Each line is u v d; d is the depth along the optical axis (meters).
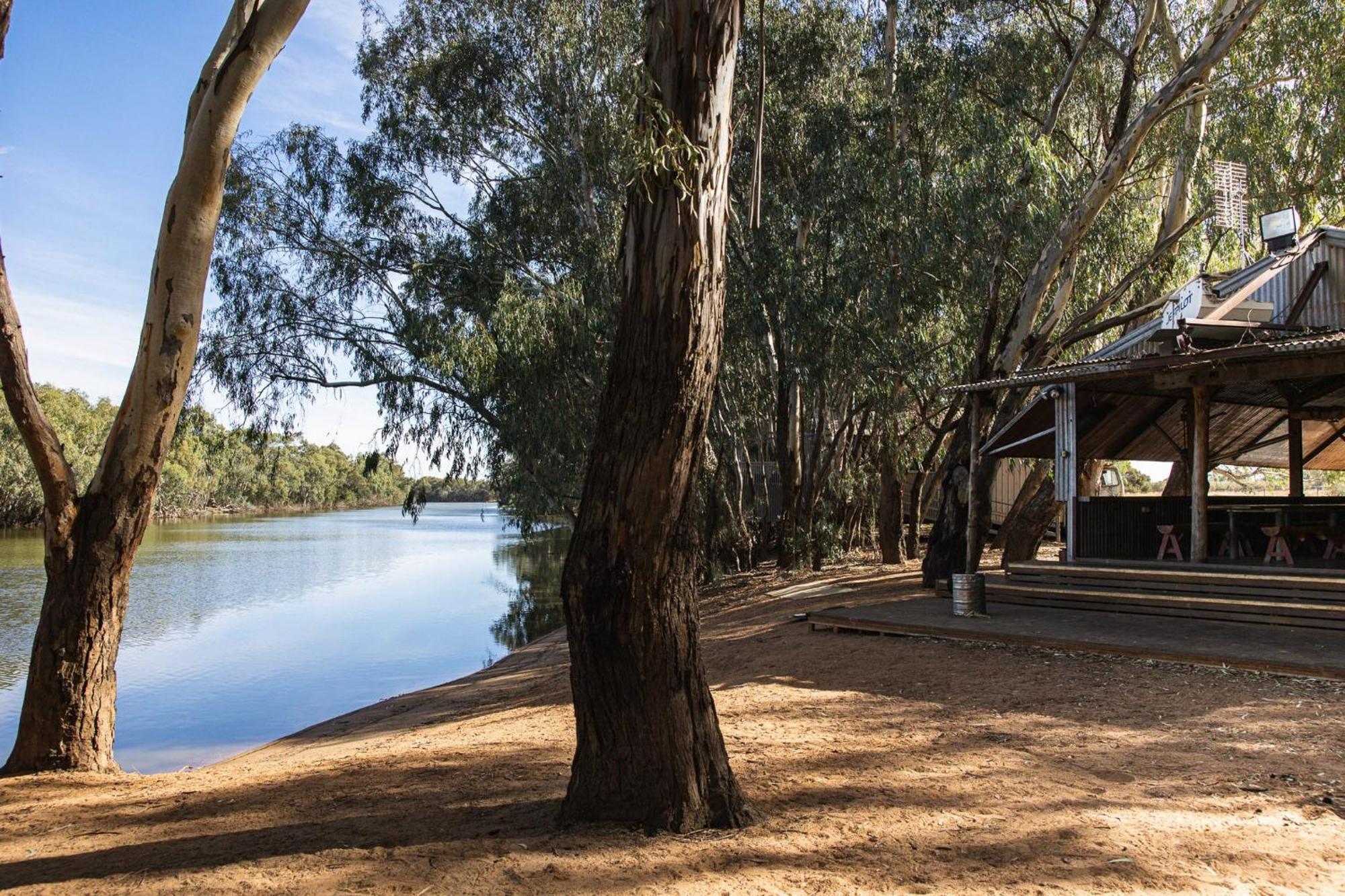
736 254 18.89
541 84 22.70
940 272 15.80
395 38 23.64
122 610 7.46
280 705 13.31
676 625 4.16
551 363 19.81
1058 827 4.16
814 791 4.79
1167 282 15.97
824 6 19.72
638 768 4.16
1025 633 8.58
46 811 5.59
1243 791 4.63
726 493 23.31
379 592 28.38
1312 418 13.06
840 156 17.02
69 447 59.50
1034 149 13.46
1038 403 11.52
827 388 19.22
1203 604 8.90
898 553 20.72
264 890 3.57
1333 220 16.48
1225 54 12.15
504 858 3.81
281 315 22.59
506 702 10.41
